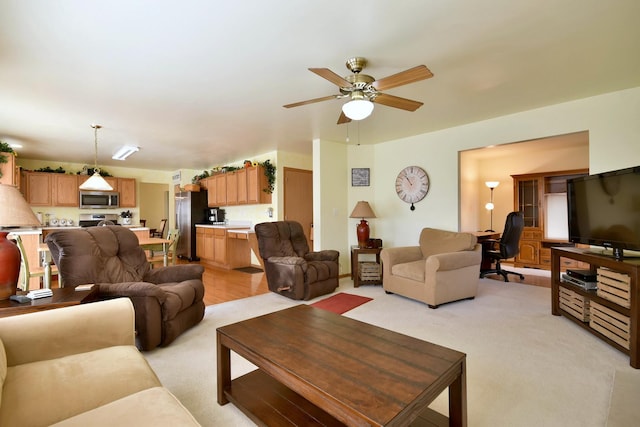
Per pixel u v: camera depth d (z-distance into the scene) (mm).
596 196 2807
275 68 2615
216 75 2729
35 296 1903
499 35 2162
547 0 1808
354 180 5441
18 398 1147
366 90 2377
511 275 5234
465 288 3748
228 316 3357
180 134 4660
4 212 1812
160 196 10273
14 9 1800
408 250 4281
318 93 3148
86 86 2906
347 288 4555
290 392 1802
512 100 3395
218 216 7543
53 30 2023
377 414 1114
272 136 4852
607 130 3223
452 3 1824
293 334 1822
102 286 2443
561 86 3033
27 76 2684
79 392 1202
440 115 3889
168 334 2553
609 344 2486
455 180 4438
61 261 2465
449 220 4508
